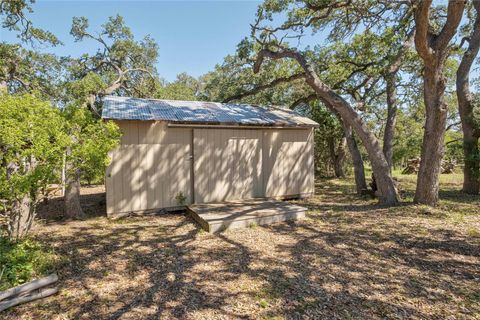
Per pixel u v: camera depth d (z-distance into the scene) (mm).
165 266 3391
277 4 8031
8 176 3455
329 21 8125
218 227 4926
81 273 3180
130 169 6113
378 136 18141
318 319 2281
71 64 11680
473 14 8203
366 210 6270
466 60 8203
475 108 7996
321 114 14250
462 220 5152
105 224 5445
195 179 6746
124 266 3387
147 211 6285
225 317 2322
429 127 6234
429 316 2312
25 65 8578
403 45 7645
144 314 2377
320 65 10195
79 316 2352
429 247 3910
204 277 3082
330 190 9977
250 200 7152
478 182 8234
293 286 2857
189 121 6391
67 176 4168
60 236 4613
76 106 4461
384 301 2551
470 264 3330
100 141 4211
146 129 6250
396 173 16922
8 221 3693
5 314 2381
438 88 5988
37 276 2957
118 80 11102
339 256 3668
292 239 4422
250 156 7484
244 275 3125
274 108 9648
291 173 8164
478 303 2496
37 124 3537
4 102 3482
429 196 6344
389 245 4043
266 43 8805
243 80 13234
